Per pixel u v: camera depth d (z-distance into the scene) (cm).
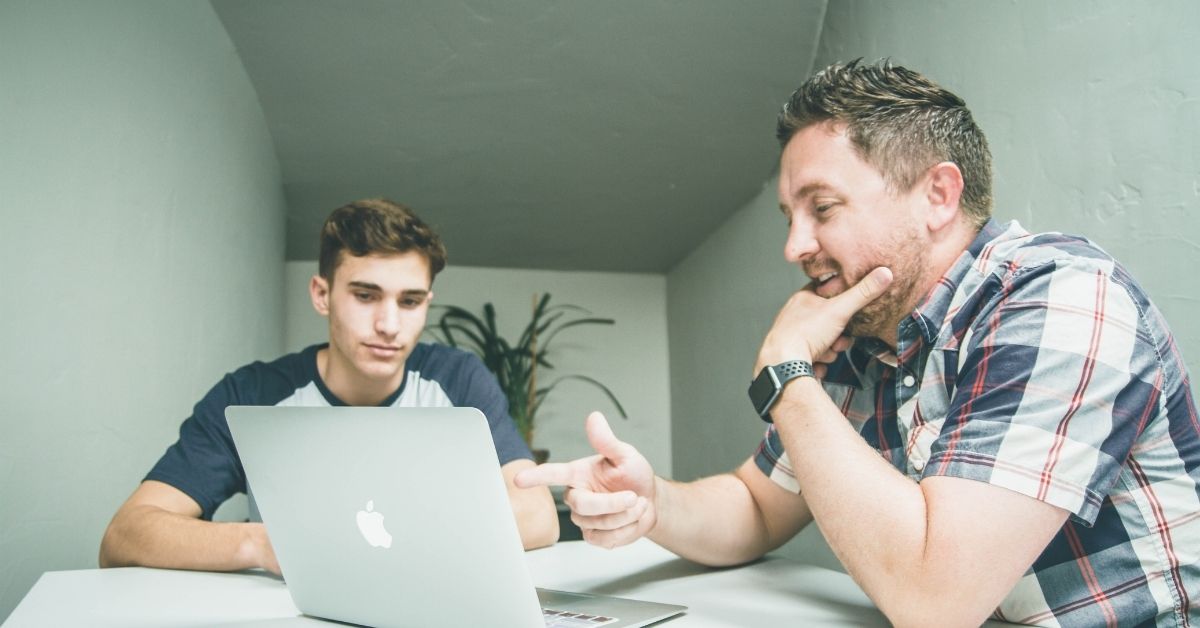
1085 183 143
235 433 82
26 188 131
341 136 274
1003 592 73
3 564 125
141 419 167
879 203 95
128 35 162
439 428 67
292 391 165
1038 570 86
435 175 296
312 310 336
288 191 298
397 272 152
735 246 316
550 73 253
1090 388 77
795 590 96
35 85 134
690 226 334
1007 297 87
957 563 72
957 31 178
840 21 229
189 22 197
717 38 242
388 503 73
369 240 150
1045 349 79
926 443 95
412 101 262
